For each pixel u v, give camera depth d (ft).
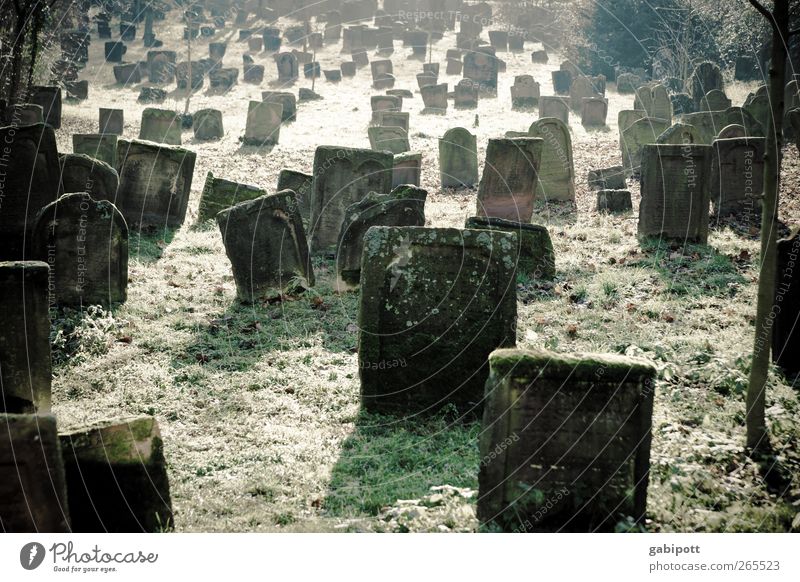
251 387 24.81
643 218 38.83
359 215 32.76
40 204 34.50
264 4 156.46
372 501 18.07
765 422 20.38
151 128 69.10
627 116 62.54
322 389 24.56
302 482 19.10
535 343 26.81
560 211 46.70
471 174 55.36
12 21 68.59
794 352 24.30
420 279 22.77
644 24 111.14
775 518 16.74
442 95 89.45
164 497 16.25
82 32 122.11
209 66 117.80
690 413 21.94
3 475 13.73
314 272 36.09
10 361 20.80
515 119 82.69
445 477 19.29
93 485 15.58
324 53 128.36
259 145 69.82
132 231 42.16
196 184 53.93
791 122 51.85
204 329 29.43
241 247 31.68
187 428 22.07
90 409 23.02
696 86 85.35
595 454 16.31
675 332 27.99
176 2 152.56
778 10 19.12
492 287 22.65
